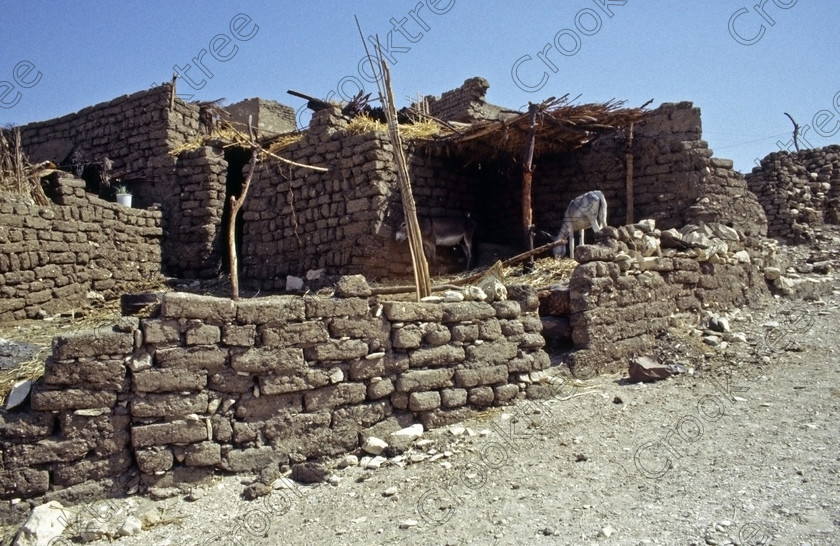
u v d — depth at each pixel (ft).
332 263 41.60
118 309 37.91
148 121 51.70
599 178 44.75
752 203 44.04
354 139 40.88
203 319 16.60
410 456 18.06
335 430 18.21
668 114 42.42
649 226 31.50
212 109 54.70
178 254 49.42
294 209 44.06
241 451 16.79
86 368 15.43
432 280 39.75
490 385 21.94
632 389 24.08
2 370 20.92
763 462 16.80
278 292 43.01
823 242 53.78
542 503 15.10
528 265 35.83
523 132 40.86
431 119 43.75
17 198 35.53
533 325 24.04
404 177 27.50
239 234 52.11
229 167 52.90
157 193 50.96
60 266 37.76
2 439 14.79
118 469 15.60
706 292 33.37
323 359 18.21
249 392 17.12
